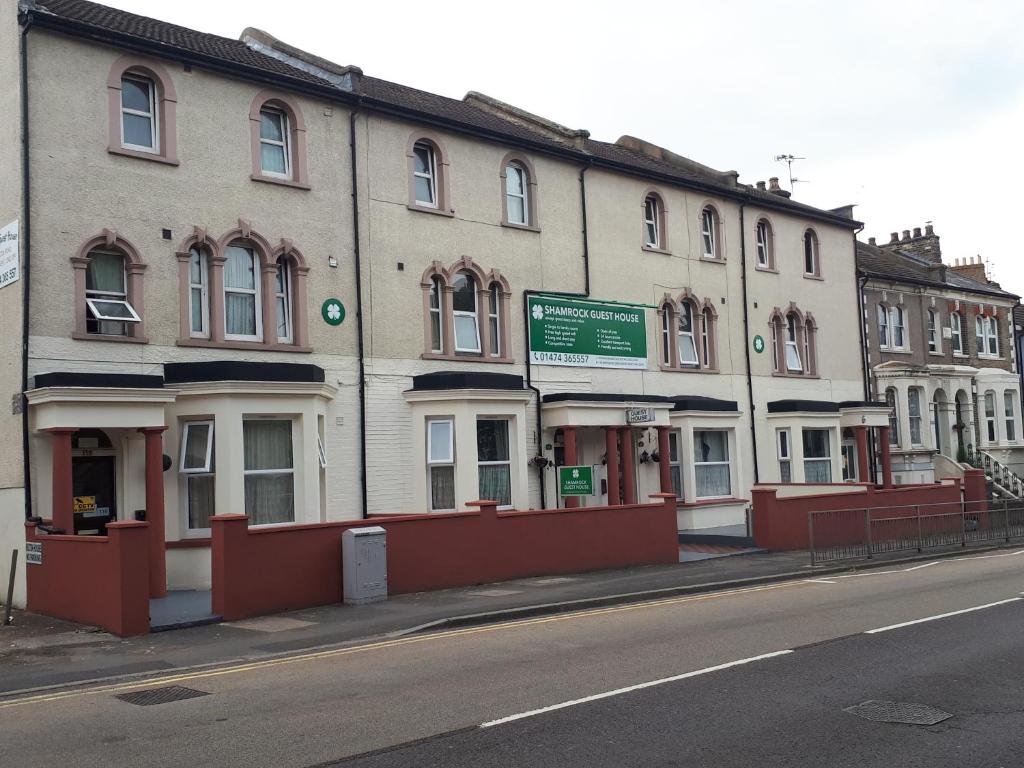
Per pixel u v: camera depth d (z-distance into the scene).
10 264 15.95
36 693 9.66
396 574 15.98
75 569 13.85
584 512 19.12
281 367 17.31
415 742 7.35
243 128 18.58
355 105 20.22
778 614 13.53
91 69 16.62
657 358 26.17
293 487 17.56
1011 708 8.21
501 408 20.83
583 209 24.72
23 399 15.29
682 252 27.34
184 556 16.58
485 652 11.08
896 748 7.12
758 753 7.01
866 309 33.88
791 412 28.89
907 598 14.91
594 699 8.57
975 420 36.91
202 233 17.75
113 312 16.52
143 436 16.67
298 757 7.05
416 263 21.03
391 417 20.22
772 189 37.06
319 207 19.55
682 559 21.11
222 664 10.90
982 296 39.25
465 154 22.28
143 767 6.91
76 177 16.25
